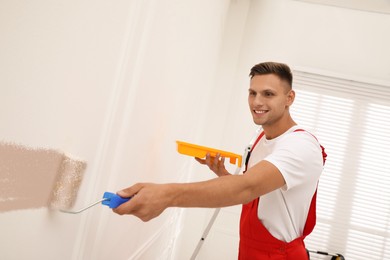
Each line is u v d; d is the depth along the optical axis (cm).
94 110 73
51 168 61
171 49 126
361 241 319
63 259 72
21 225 56
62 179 65
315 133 331
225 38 334
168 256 242
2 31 44
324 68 334
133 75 90
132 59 87
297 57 337
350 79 328
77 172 70
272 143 142
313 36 337
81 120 68
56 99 58
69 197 68
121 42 80
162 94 127
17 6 46
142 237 146
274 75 129
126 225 115
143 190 71
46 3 51
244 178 90
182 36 141
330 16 337
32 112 53
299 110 334
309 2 338
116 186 94
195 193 80
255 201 144
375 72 329
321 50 336
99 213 84
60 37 56
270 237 140
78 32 61
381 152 324
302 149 110
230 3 335
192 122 228
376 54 330
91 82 69
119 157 92
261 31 342
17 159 52
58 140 62
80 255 78
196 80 207
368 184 323
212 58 269
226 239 323
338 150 328
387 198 320
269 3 344
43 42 52
